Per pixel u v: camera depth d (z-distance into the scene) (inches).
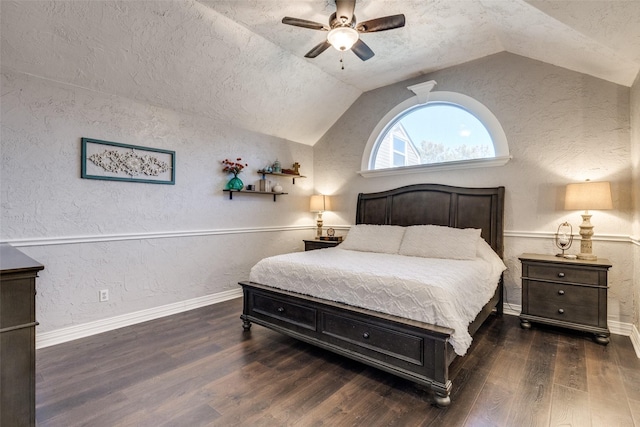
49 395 77.0
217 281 158.9
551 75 128.9
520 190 136.2
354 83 173.6
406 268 101.4
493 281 116.6
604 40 86.9
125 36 105.7
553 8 80.7
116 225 123.9
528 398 75.1
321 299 98.9
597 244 119.5
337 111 192.2
